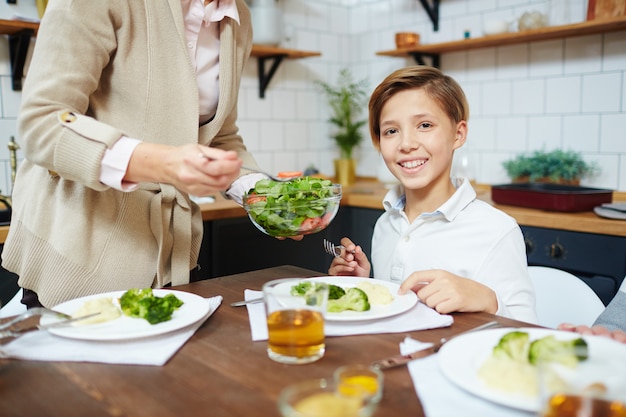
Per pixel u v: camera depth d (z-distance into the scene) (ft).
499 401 1.77
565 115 7.47
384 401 1.90
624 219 5.55
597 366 1.71
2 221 6.27
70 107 3.06
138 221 3.60
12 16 6.46
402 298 3.01
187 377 2.12
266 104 9.16
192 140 3.68
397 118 4.13
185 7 3.68
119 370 2.19
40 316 2.79
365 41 9.96
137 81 3.47
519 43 7.80
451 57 8.71
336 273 4.08
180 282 3.82
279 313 2.27
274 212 3.07
